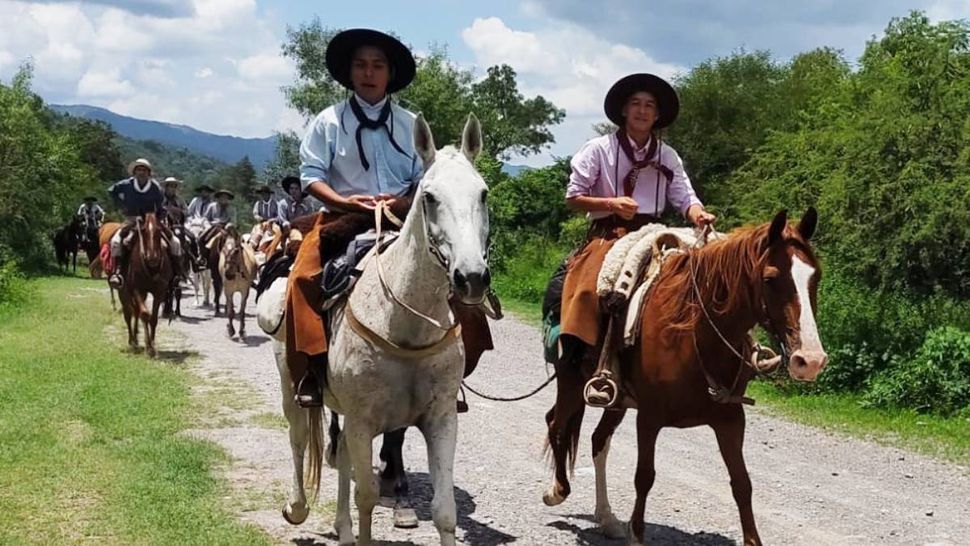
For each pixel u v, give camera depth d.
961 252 11.37
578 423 6.25
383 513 6.34
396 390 4.55
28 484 6.44
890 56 13.32
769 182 13.41
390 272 4.52
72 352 12.79
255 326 17.52
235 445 8.05
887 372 11.21
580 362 5.79
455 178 4.20
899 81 11.96
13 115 30.16
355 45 5.50
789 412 10.55
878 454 8.68
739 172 16.11
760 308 4.65
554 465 6.39
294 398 5.53
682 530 6.18
